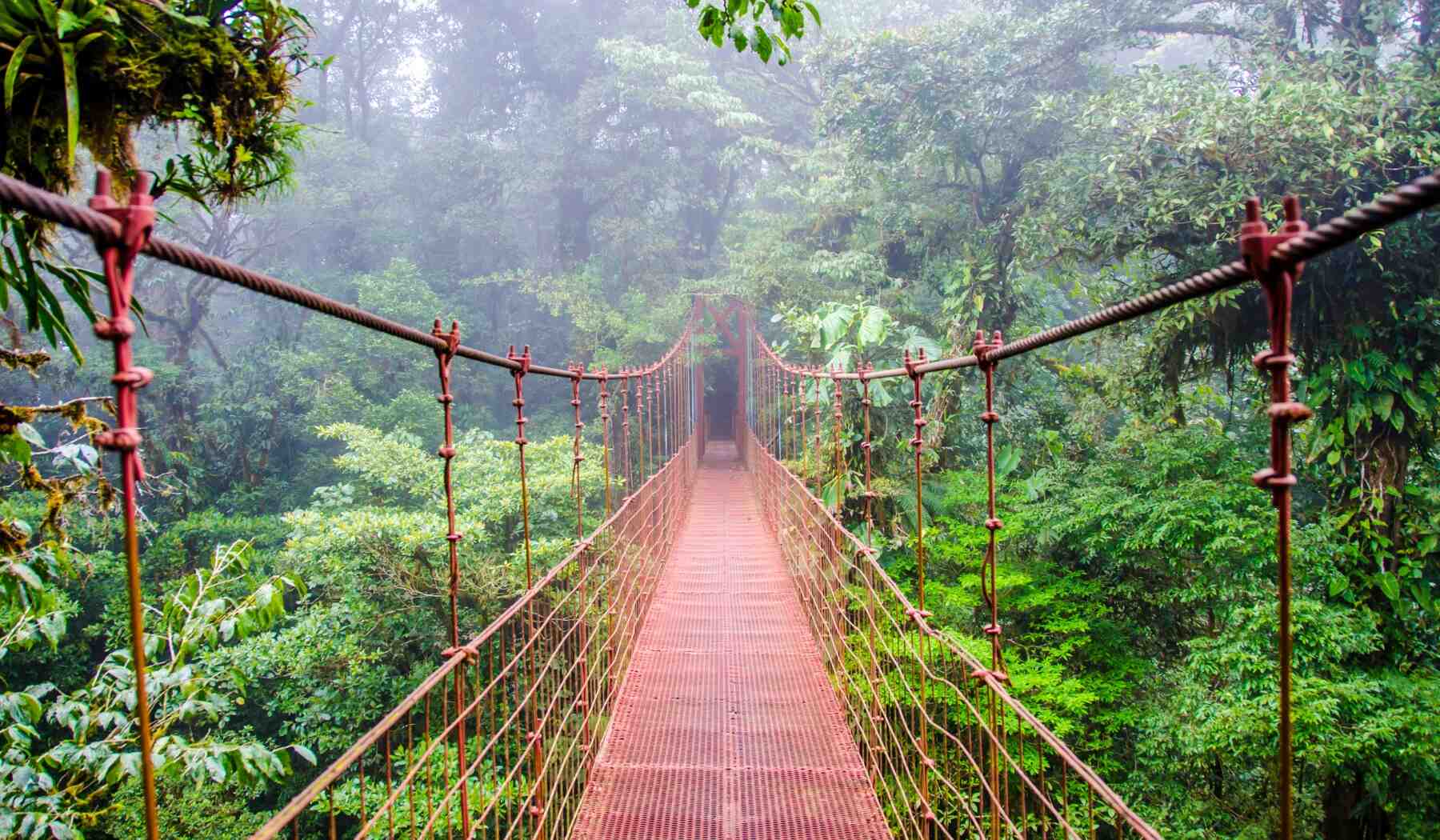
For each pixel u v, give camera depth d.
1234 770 7.14
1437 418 6.71
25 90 1.84
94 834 6.96
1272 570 7.04
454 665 2.18
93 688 2.92
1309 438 7.25
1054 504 8.52
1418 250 6.27
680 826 3.30
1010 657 7.63
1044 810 1.92
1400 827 6.45
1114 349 9.79
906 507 9.34
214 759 2.68
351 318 1.64
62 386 13.80
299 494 15.16
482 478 9.99
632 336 16.44
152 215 0.99
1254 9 8.61
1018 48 9.37
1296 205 1.00
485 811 2.33
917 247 11.65
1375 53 7.08
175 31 1.98
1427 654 6.80
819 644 5.32
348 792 6.62
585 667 3.79
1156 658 8.56
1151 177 7.26
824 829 3.28
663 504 7.78
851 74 10.12
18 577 2.26
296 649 8.00
